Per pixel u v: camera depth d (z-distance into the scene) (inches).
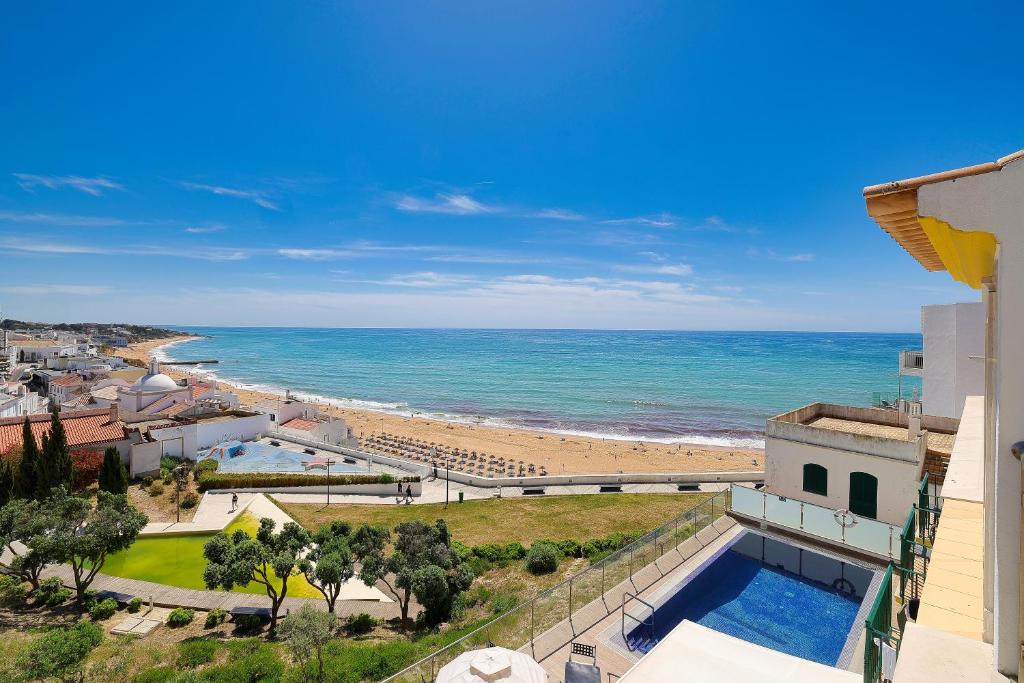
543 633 621.9
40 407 2642.7
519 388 4960.6
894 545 684.1
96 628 684.1
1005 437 129.9
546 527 1437.0
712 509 866.8
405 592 894.4
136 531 926.4
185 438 1834.4
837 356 7736.2
